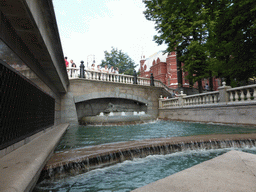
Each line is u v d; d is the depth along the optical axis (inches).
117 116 488.7
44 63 222.8
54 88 371.6
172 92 775.1
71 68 534.0
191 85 811.4
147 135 246.1
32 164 83.8
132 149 139.9
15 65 134.1
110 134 267.9
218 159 81.5
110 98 643.5
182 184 53.9
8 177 65.8
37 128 187.0
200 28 567.5
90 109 596.7
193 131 278.4
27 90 148.1
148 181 95.7
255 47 430.9
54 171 99.2
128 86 642.2
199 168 69.7
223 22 466.9
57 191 83.9
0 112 94.7
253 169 66.5
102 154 123.4
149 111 687.1
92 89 560.1
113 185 91.0
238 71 483.8
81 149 144.2
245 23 431.8
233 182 54.6
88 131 321.4
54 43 203.0
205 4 549.0
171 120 582.9
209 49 538.3
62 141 208.5
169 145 156.9
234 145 173.8
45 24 156.8
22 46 151.2
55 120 378.0
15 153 109.8
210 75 643.5
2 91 97.4
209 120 430.9
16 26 126.2
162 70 1482.5
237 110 357.7
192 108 496.1
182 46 668.7
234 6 426.9
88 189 86.2
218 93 417.1
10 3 97.0
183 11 590.6
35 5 119.7
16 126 120.2
